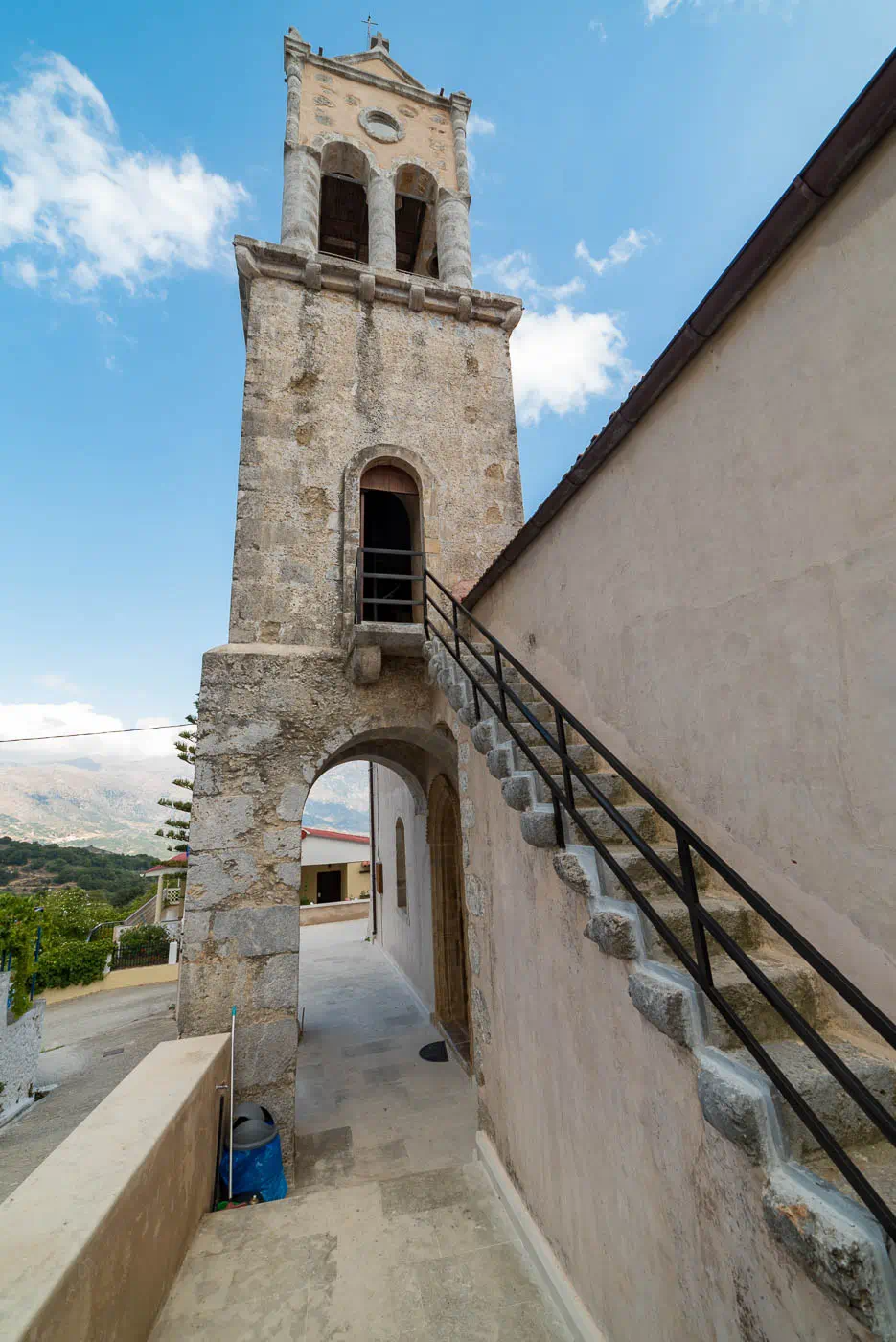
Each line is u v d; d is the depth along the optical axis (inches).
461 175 380.2
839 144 79.7
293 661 238.5
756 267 97.1
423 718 246.7
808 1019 82.0
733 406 106.3
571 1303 107.6
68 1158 108.6
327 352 289.6
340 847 1048.2
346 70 374.9
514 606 210.2
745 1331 64.5
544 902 126.2
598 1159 101.0
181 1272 127.6
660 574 127.1
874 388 79.3
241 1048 198.5
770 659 96.4
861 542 80.4
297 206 324.8
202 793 218.4
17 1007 342.0
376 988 413.4
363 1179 191.8
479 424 304.3
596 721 151.9
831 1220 52.9
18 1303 70.0
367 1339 109.9
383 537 397.1
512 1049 146.6
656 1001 77.9
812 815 87.7
